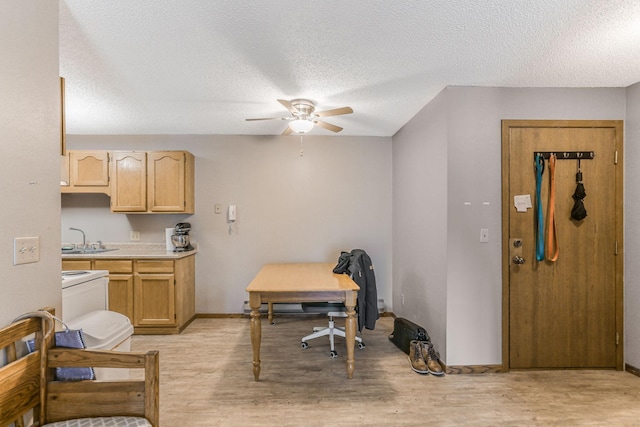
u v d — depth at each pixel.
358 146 4.05
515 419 1.90
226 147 3.95
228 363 2.65
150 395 1.25
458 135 2.47
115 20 1.61
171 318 3.36
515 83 2.43
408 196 3.39
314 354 2.83
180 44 1.85
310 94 2.61
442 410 1.99
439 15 1.59
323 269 3.27
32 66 1.32
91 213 3.86
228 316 3.94
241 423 1.86
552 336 2.50
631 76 2.31
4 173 1.20
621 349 2.50
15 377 1.17
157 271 3.36
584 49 1.92
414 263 3.20
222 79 2.33
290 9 1.54
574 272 2.51
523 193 2.50
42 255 1.37
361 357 2.76
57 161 1.46
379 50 1.93
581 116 2.52
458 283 2.47
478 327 2.48
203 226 3.94
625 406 2.03
